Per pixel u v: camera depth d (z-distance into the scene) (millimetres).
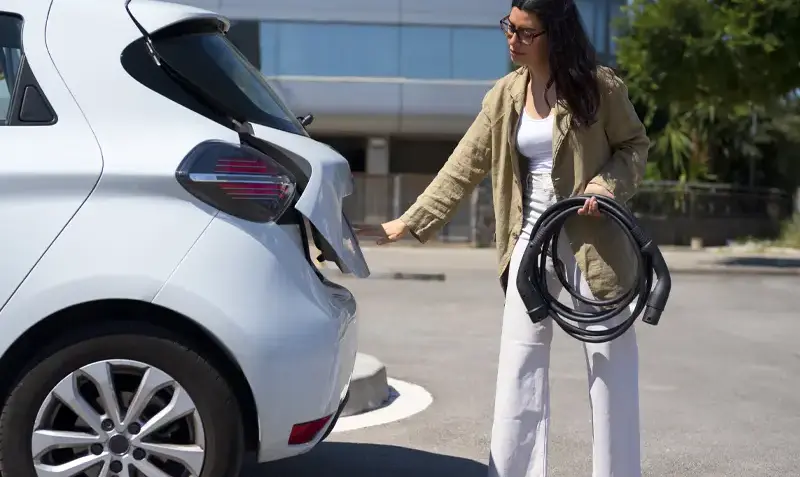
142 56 3518
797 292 15117
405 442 5469
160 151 3385
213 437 3398
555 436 5727
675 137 30359
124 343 3350
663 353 9000
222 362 3436
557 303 3746
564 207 3631
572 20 3600
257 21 28969
